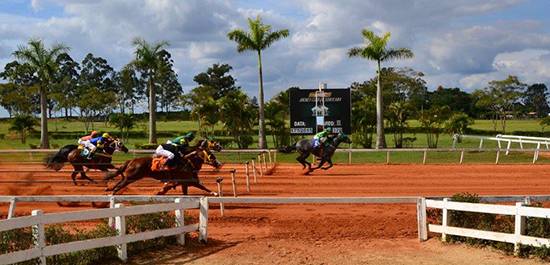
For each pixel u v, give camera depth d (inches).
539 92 4906.5
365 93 2167.8
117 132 2487.7
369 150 1080.8
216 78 3875.5
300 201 486.9
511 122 3403.1
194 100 2357.3
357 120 1576.0
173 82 4389.8
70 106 2733.8
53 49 1609.3
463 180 842.8
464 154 1353.3
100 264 410.0
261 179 851.4
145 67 1605.6
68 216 387.9
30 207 637.3
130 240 426.0
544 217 419.5
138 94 4318.4
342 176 893.2
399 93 2402.8
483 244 459.5
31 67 1604.3
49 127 2967.5
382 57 1418.6
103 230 428.5
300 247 475.5
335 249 469.7
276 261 433.4
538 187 772.0
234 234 514.6
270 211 592.4
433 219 517.7
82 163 721.6
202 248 467.8
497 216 496.1
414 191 735.1
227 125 1594.5
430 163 1115.9
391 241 493.4
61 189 737.0
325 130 930.1
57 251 377.7
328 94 1342.3
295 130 1342.3
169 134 2406.5
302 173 935.7
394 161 1218.0
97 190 730.2
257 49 1454.2
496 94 2284.7
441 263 422.3
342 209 607.2
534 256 423.8
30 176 832.9
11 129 2014.0
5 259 342.6
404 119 1715.1
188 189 740.0
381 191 734.5
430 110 1708.9
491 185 791.1
